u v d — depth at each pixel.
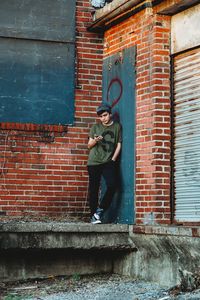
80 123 11.24
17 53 10.98
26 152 10.90
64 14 11.27
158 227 8.80
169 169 9.51
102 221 10.89
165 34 9.68
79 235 9.55
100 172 10.39
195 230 8.00
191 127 9.16
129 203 10.05
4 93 10.86
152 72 9.66
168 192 9.46
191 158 9.12
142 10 10.00
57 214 10.97
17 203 10.79
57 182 11.02
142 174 9.76
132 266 9.68
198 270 8.18
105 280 9.52
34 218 10.83
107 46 11.27
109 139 10.38
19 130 10.90
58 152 11.07
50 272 9.71
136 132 9.99
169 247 8.72
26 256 9.59
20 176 10.84
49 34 11.15
